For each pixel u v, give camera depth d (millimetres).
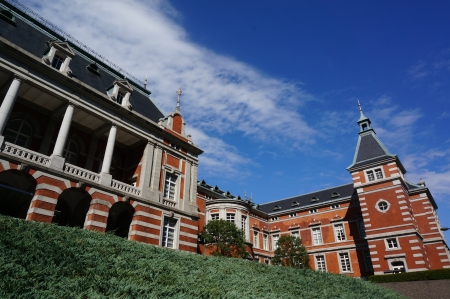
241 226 39781
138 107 29375
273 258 35875
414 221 36062
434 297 25203
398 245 33375
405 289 26859
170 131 30234
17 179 21469
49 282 8688
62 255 10789
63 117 23672
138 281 9945
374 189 37562
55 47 23203
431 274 26062
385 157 38219
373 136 42281
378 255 34375
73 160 25609
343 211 44594
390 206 35562
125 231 25938
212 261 17703
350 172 40406
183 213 27812
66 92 22609
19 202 19922
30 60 20812
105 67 30250
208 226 29906
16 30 23156
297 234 47500
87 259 11102
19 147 19219
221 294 10914
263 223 49875
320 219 46312
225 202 40469
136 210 24234
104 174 23281
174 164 29344
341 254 42562
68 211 24234
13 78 20141
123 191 23750
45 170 19812
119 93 27469
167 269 12461
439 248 34156
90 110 23734
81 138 26469
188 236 27516
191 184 30250
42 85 21266
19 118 23266
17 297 7520
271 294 12930
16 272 8750
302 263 34219
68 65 23625
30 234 12047
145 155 27000
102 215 21844
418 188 37781
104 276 9781
